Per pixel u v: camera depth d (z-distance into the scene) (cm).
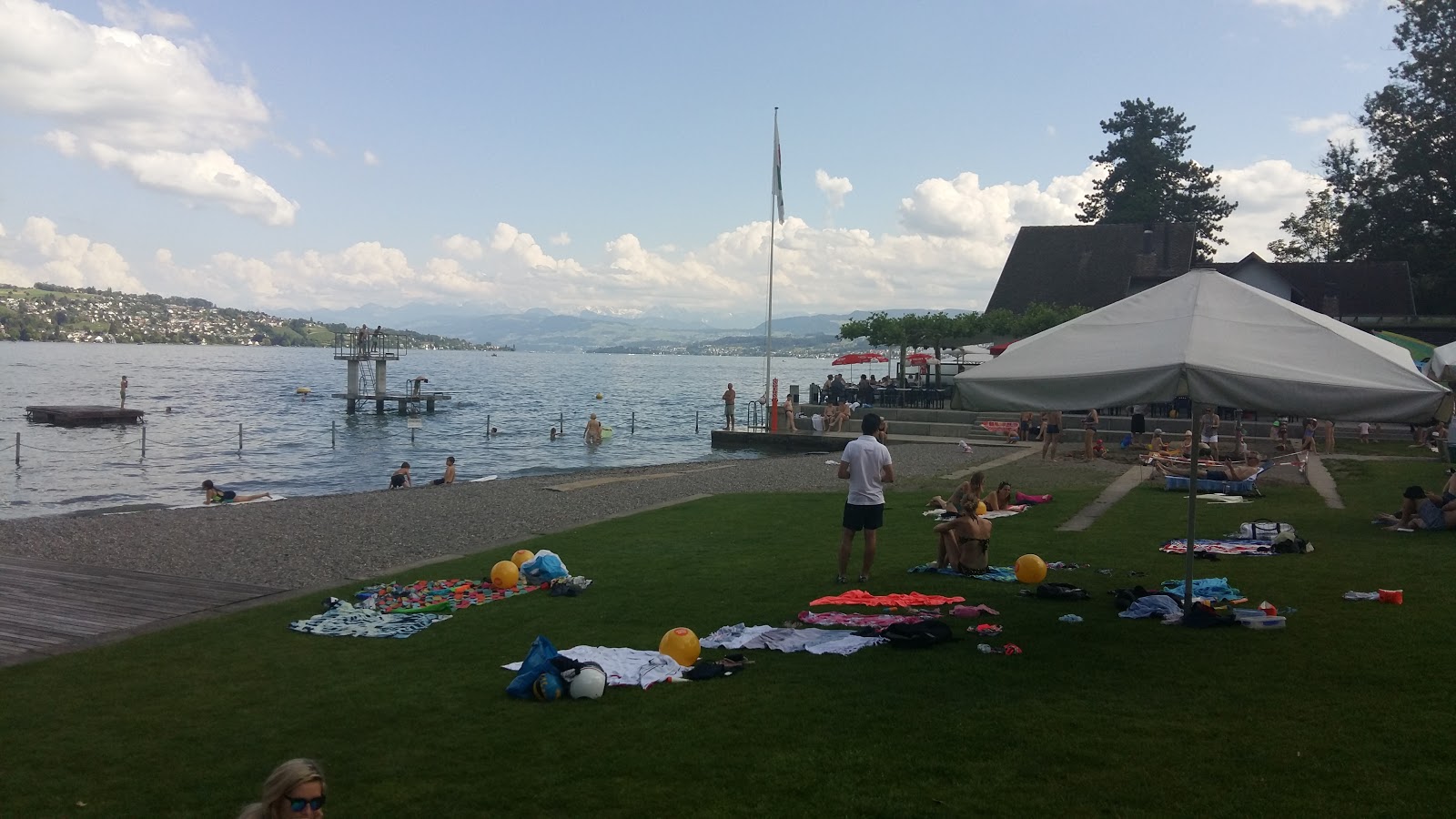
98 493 2991
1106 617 991
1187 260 5325
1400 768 587
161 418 5941
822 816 545
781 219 4356
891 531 1611
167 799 590
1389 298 4969
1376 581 1113
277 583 1260
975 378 866
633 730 682
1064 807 548
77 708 757
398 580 1267
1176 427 3575
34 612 1080
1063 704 716
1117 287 5272
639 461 3906
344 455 4156
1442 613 953
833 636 917
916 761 617
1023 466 2700
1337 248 6150
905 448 3356
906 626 906
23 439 4625
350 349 6619
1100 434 3525
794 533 1593
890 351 5203
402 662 876
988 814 543
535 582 1212
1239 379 752
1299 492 2033
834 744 647
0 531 1602
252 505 1967
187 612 1091
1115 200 7519
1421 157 5194
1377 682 747
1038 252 5572
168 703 767
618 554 1412
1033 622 970
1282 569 1206
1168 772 591
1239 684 752
